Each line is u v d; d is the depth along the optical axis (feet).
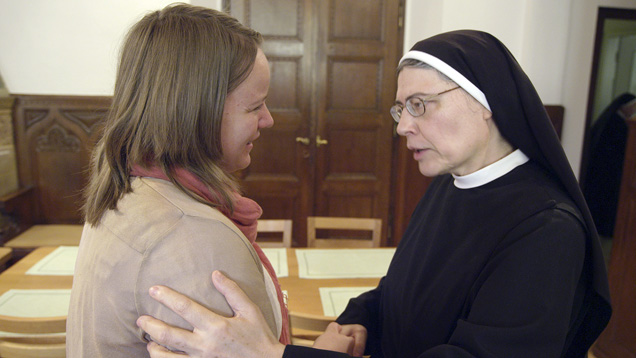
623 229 7.64
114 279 2.14
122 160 2.38
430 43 2.71
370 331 3.73
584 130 12.53
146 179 2.34
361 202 13.25
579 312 2.75
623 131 13.79
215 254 2.14
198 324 2.03
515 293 2.34
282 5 12.10
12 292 5.53
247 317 2.14
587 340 2.88
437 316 2.83
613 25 15.16
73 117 11.69
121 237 2.17
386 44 12.44
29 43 11.30
